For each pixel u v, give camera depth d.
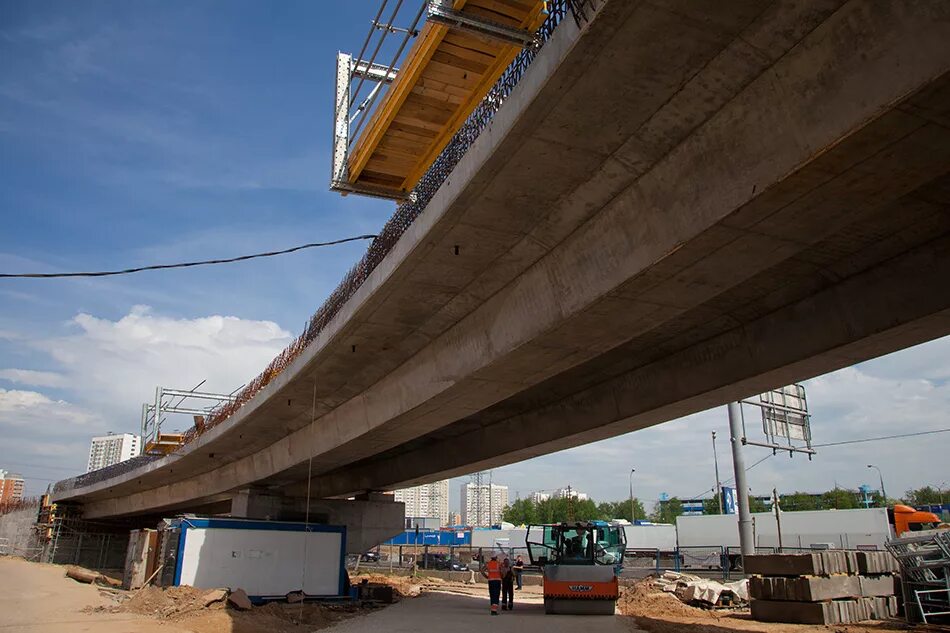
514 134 9.18
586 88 8.33
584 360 13.81
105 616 21.25
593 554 25.30
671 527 63.09
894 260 11.36
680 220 9.09
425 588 37.19
